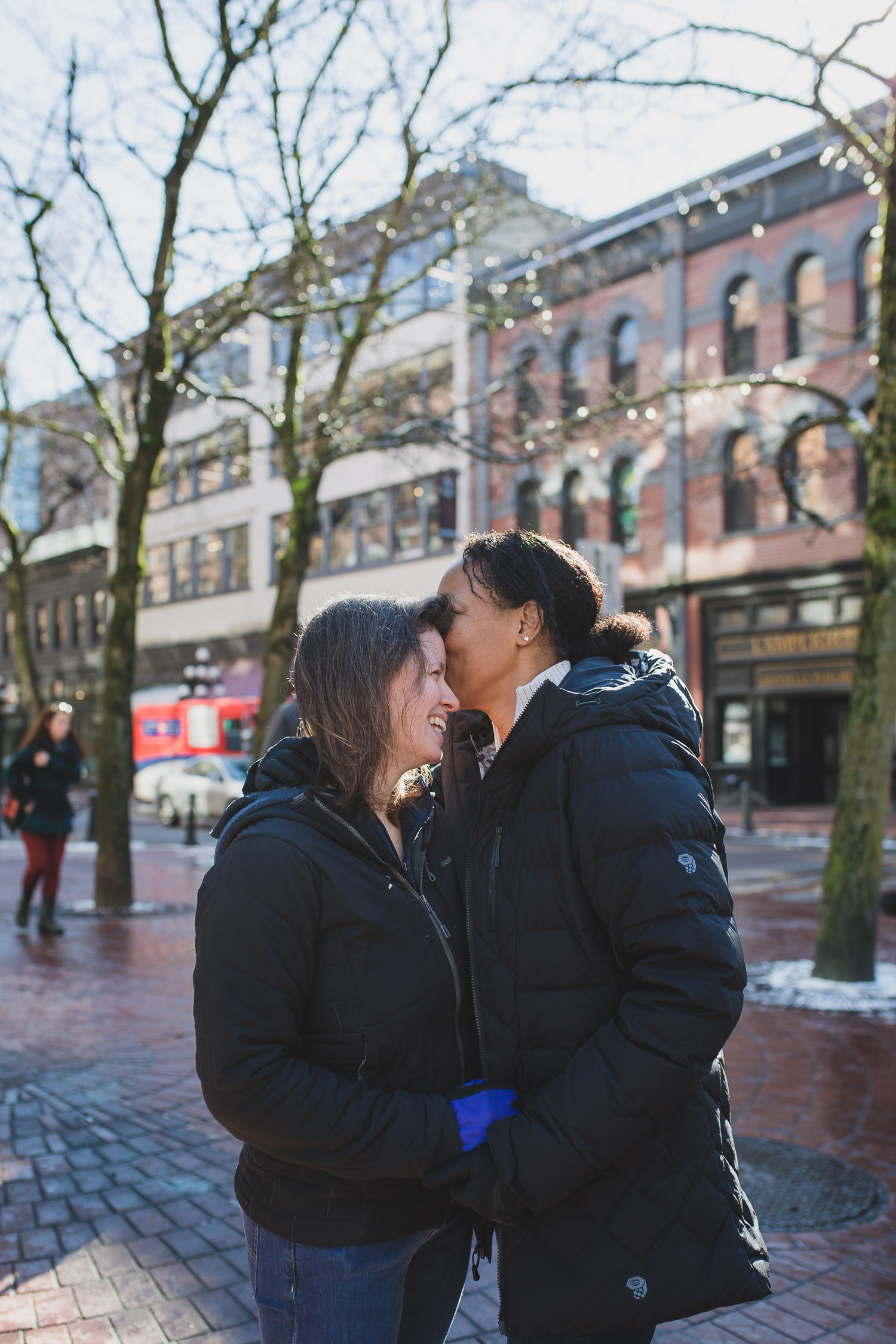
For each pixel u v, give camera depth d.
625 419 12.48
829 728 21.06
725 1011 1.38
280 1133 1.37
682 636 19.94
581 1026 1.49
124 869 10.16
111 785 10.15
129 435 18.56
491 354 21.45
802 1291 2.88
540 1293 1.46
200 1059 1.39
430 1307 1.67
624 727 1.50
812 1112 4.33
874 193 7.04
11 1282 2.88
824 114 6.28
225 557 29.31
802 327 18.16
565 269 14.83
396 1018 1.48
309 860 1.43
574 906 1.48
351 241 10.13
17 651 17.77
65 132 7.77
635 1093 1.36
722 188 18.67
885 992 6.21
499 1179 1.41
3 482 17.31
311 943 1.43
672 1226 1.45
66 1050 5.25
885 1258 3.06
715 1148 1.50
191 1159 3.79
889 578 6.39
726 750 20.14
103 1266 2.97
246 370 26.67
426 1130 1.41
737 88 6.28
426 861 1.68
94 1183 3.57
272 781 1.54
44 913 8.66
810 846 15.02
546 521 21.45
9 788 8.63
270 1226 1.50
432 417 9.42
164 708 27.95
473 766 1.78
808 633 18.61
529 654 1.73
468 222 10.09
